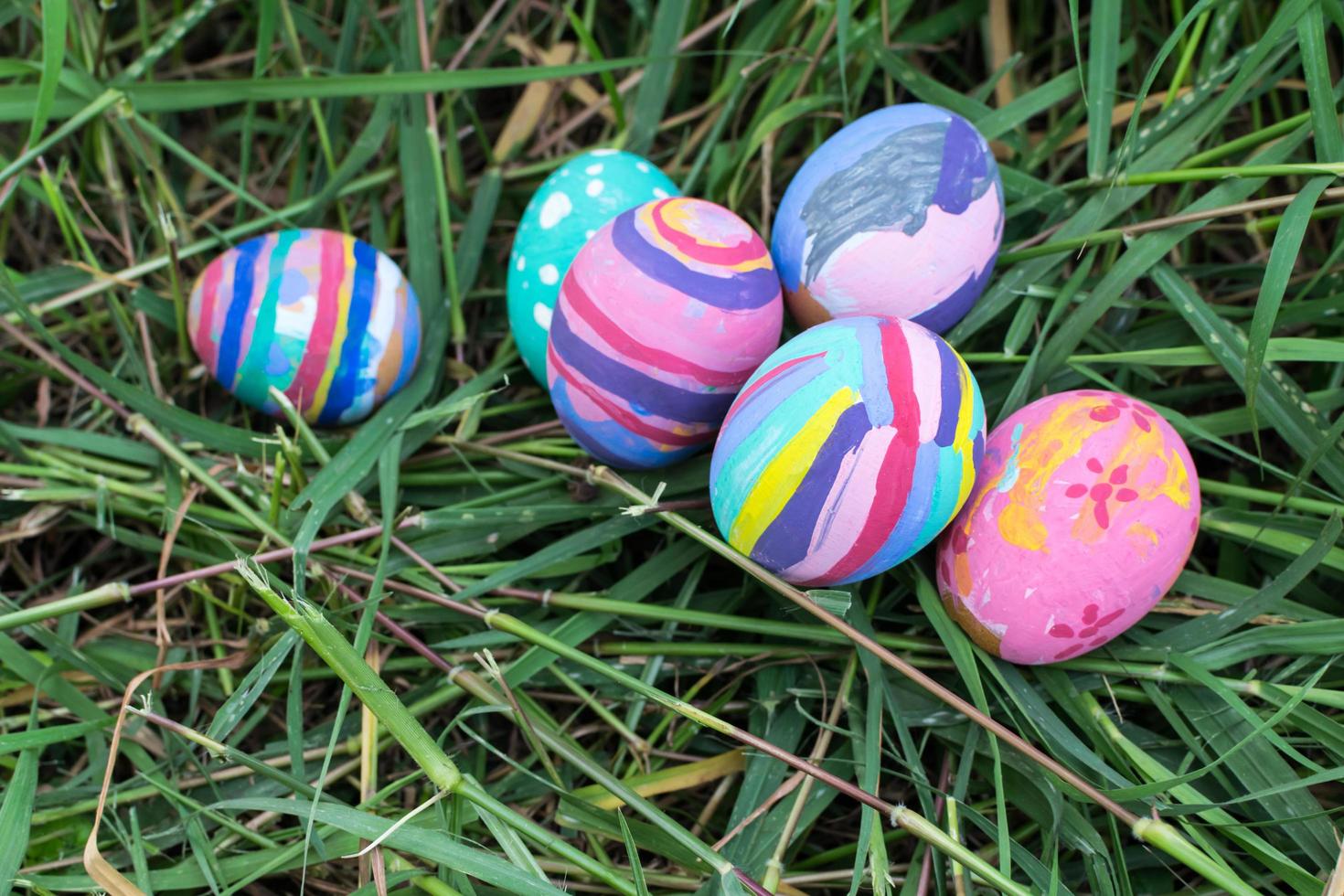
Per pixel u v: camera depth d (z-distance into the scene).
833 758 0.43
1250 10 0.49
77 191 0.48
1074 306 0.47
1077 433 0.42
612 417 0.44
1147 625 0.45
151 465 0.47
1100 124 0.46
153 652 0.47
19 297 0.45
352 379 0.46
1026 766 0.43
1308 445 0.44
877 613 0.45
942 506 0.42
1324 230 0.49
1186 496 0.42
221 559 0.47
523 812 0.45
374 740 0.44
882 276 0.44
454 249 0.51
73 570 0.47
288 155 0.51
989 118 0.48
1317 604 0.45
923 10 0.53
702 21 0.52
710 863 0.41
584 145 0.53
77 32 0.50
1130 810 0.43
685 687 0.47
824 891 0.44
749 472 0.42
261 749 0.47
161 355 0.49
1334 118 0.44
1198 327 0.45
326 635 0.41
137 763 0.45
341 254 0.46
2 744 0.43
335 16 0.53
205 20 0.53
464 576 0.46
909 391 0.41
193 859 0.43
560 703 0.47
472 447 0.47
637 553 0.48
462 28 0.54
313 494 0.45
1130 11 0.50
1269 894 0.43
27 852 0.44
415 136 0.49
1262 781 0.43
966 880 0.42
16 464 0.47
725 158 0.50
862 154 0.44
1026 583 0.42
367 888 0.42
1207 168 0.46
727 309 0.43
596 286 0.43
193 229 0.51
